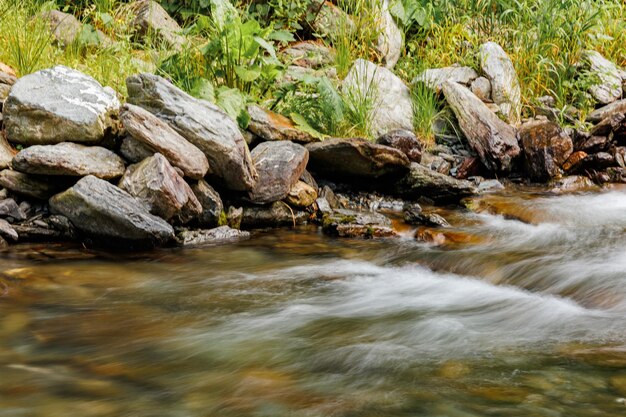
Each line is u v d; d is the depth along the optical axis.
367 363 3.00
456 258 4.58
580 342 3.21
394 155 5.96
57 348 3.15
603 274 4.11
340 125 6.65
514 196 6.19
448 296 3.97
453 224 5.47
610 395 2.65
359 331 3.39
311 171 6.13
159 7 7.80
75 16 7.93
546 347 3.15
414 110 7.18
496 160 6.64
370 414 2.55
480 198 6.04
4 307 3.62
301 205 5.57
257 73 6.29
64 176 4.85
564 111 7.67
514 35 8.24
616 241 4.86
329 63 7.73
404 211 5.78
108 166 4.89
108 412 2.59
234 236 5.11
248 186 5.25
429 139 7.02
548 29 8.16
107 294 3.88
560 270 4.23
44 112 4.91
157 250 4.74
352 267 4.52
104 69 6.46
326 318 3.57
